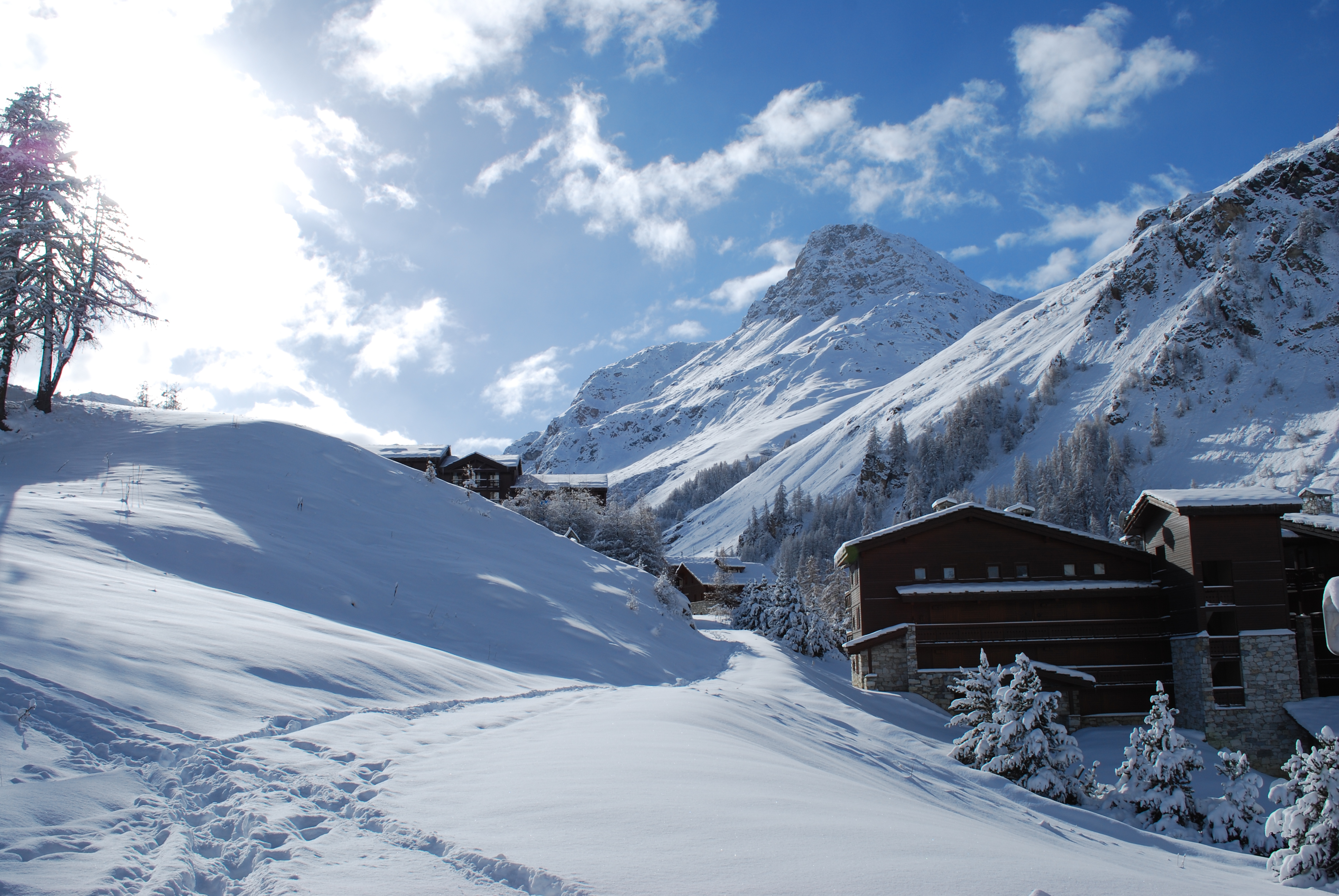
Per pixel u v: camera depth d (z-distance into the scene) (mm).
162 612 14680
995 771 23172
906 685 41125
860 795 11508
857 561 43562
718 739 13680
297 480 36375
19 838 6031
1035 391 196250
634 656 30094
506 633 26656
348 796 7941
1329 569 39125
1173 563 39375
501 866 6008
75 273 39688
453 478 73812
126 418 41719
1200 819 21578
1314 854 15711
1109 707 39625
